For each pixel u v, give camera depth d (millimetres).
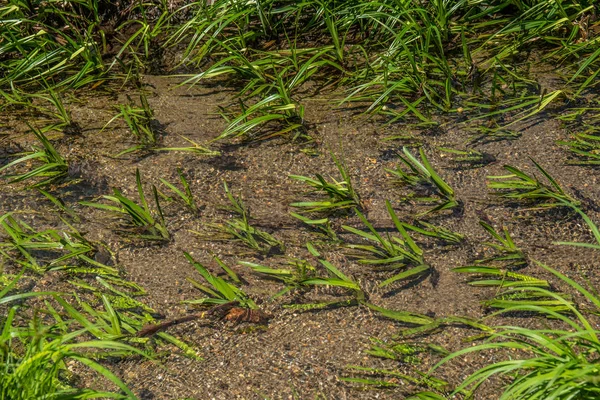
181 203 3059
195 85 3969
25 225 2871
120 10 4570
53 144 3490
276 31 4297
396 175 3160
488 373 1922
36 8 4352
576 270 2600
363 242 2805
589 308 2420
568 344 2031
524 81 3701
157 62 4207
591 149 3205
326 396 2193
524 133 3359
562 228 2805
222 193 3115
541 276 2582
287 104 3533
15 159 3400
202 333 2441
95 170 3291
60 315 2488
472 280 2590
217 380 2270
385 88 3561
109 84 4016
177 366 2322
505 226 2836
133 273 2711
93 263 2707
